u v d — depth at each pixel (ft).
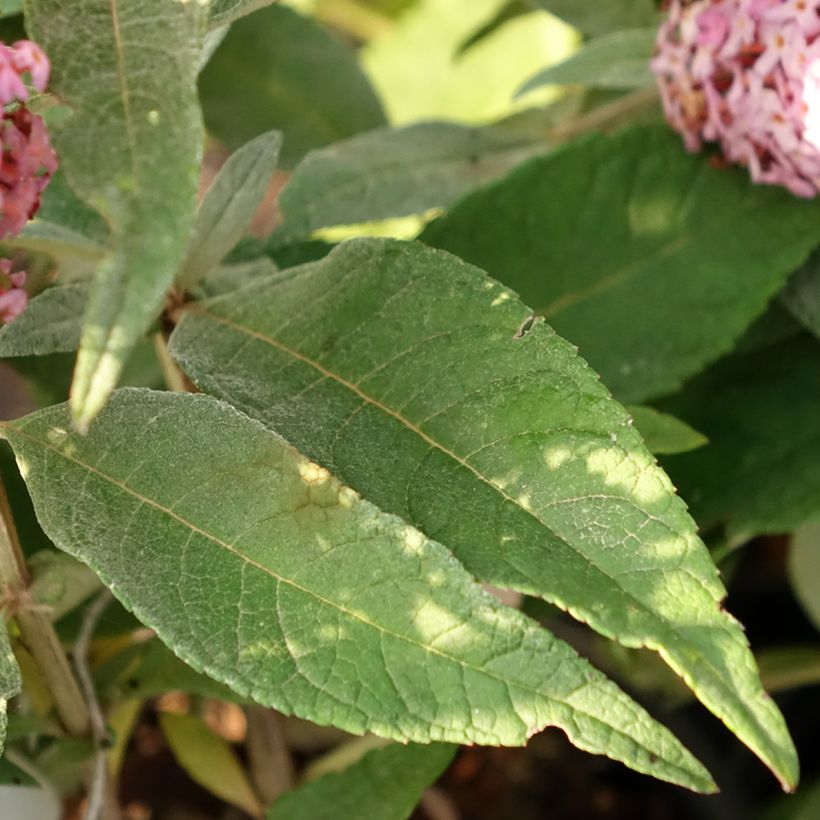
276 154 1.34
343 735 1.65
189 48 1.12
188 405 1.21
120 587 1.17
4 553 1.25
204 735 1.53
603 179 1.45
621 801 1.95
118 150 1.10
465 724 1.15
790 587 1.93
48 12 1.14
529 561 1.16
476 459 1.20
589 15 1.64
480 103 2.39
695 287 1.45
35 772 1.38
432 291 1.23
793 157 1.37
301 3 2.49
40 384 1.52
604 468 1.18
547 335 1.20
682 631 1.14
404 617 1.16
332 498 1.18
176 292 1.30
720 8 1.36
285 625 1.17
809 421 1.51
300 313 1.25
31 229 1.33
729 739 1.87
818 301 1.46
